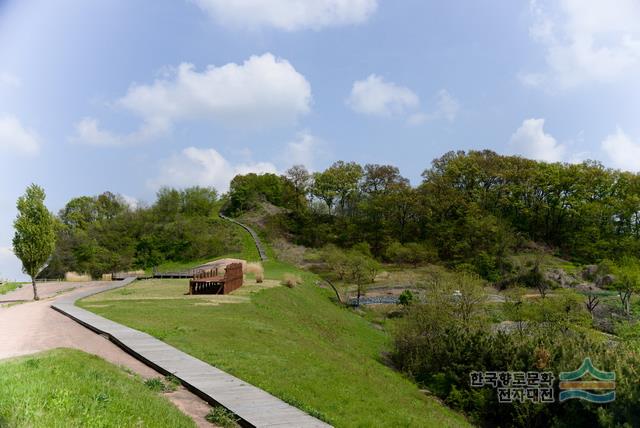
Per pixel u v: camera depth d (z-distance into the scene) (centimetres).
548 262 8769
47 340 1964
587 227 10544
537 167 11800
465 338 3422
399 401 2094
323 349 2912
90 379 1143
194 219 12319
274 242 11212
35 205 4497
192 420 1143
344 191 13050
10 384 986
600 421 2178
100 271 9825
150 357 1722
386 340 4478
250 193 14638
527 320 4419
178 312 2977
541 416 2612
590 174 10981
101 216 13162
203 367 1631
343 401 1692
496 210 11488
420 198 11494
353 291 7075
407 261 9750
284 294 4781
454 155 13062
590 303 5894
